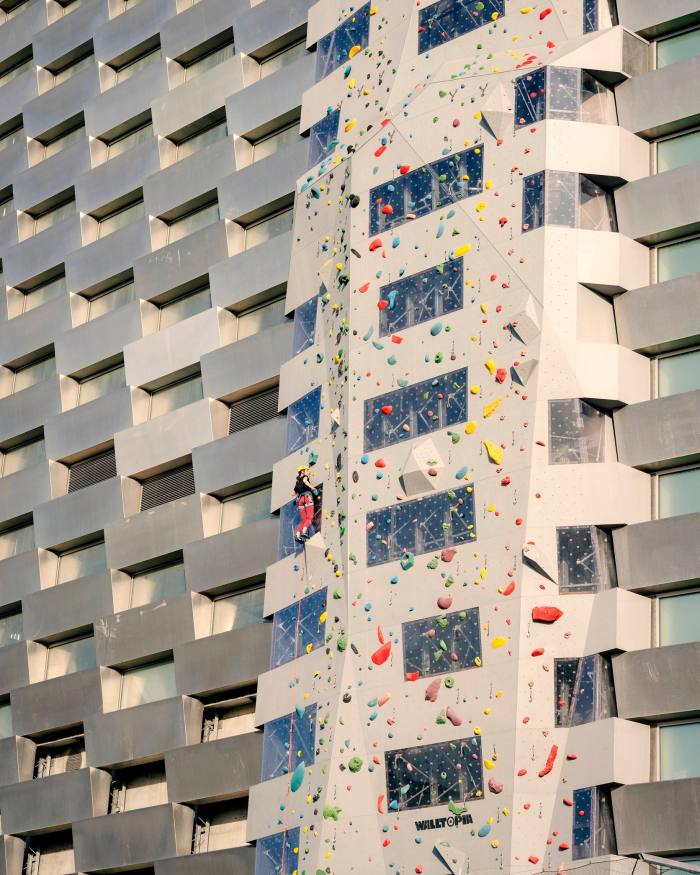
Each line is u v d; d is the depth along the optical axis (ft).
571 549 158.71
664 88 172.86
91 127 248.52
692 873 144.77
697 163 167.84
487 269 170.60
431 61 186.91
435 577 163.94
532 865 149.28
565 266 166.81
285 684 178.29
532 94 174.40
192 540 208.23
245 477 204.23
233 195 219.00
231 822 195.21
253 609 201.36
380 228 181.57
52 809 210.79
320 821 163.73
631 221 171.32
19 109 263.90
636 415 163.63
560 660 155.53
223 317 216.33
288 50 224.33
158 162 234.58
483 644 158.20
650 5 176.55
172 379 222.89
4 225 257.96
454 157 177.37
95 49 251.80
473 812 153.89
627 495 161.38
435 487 166.81
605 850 148.36
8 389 250.16
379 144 185.47
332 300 187.21
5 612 235.40
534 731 153.38
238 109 222.69
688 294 164.76
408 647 163.73
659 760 152.87
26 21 267.59
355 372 178.19
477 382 167.43
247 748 189.16
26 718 219.82
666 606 158.10
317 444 184.55
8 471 246.06
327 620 173.47
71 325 240.73
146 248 231.30
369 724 163.84
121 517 219.82
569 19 177.78
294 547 185.16
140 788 206.90
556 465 160.97
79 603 219.82
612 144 172.35
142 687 211.00
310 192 197.06
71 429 231.91
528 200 170.30
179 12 240.94
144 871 202.39
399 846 157.89
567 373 163.63
